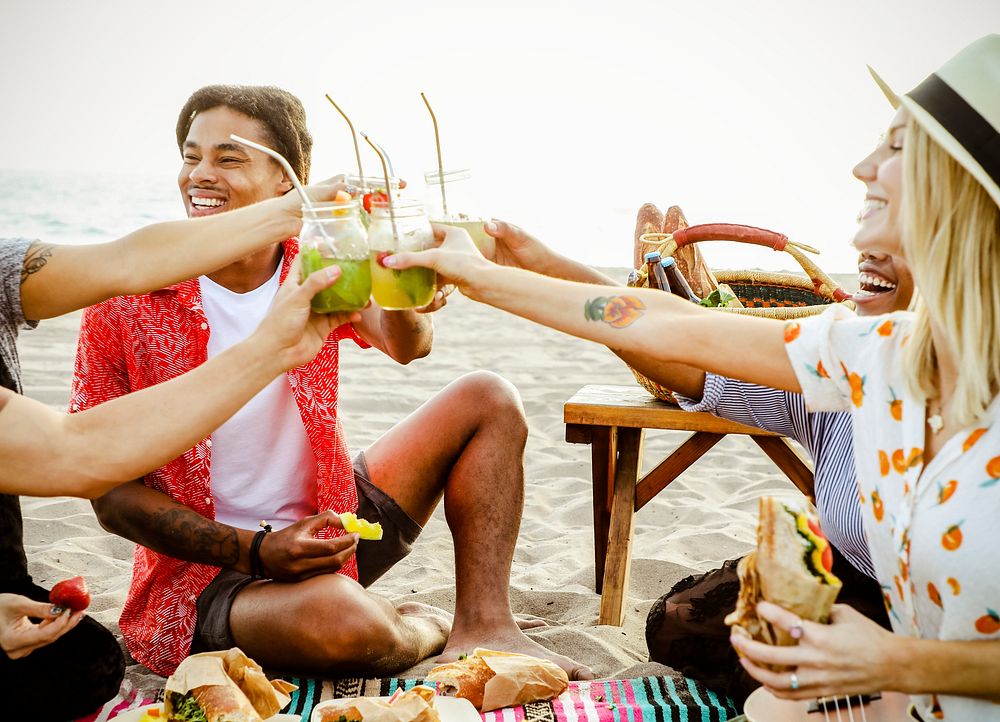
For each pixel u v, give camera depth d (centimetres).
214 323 265
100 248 222
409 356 278
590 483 466
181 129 277
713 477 474
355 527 236
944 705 163
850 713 171
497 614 271
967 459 158
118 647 239
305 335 197
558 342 827
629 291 195
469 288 201
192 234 225
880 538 174
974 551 155
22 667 219
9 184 2342
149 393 187
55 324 831
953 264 155
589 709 231
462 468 282
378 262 204
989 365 157
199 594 256
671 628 249
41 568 347
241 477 267
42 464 182
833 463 219
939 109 155
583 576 349
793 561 157
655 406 299
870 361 174
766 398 228
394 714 203
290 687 212
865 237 189
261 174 272
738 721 184
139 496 250
